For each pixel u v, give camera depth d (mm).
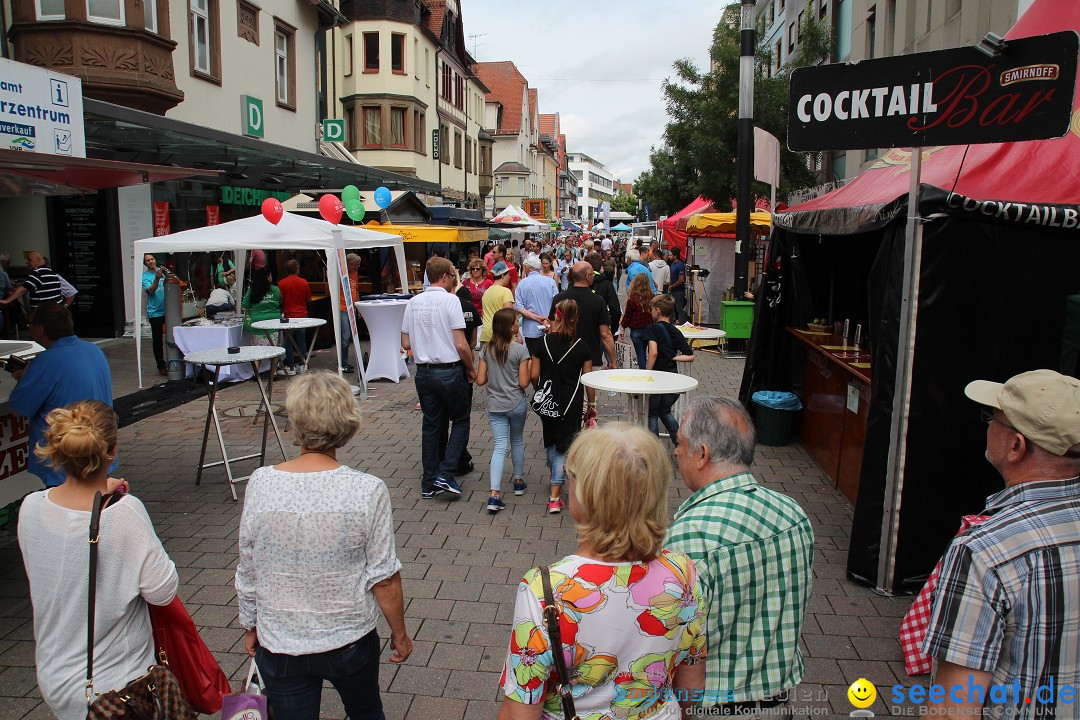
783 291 8188
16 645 3920
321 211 10211
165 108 13047
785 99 19109
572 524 5547
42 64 11625
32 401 4234
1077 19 5988
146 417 8867
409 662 3748
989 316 4344
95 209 13570
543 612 1720
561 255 26781
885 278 4695
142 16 12086
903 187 5398
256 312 10734
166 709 2393
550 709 1794
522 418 5934
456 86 40844
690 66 19938
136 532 2422
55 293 10133
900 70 4117
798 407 7723
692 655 1934
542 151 79250
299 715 2457
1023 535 1722
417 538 5281
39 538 2361
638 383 5461
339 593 2404
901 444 4367
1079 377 3510
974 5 12680
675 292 15102
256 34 17609
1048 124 3859
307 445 2479
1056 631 1682
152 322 11172
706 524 2104
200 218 16172
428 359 5809
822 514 5809
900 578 4469
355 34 31219
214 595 4434
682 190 27969
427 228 14164
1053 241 4316
